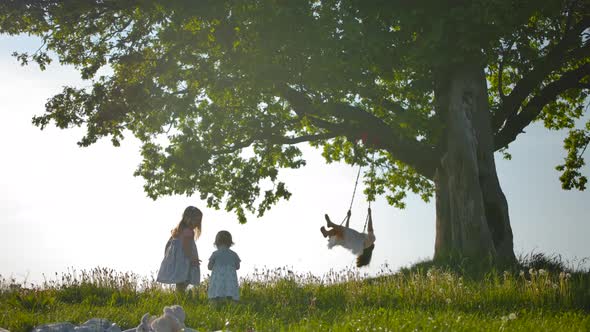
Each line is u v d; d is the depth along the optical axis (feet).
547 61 73.46
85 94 75.61
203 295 53.83
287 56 64.59
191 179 83.20
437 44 61.46
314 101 70.03
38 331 35.58
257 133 83.30
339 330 32.78
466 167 66.59
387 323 33.96
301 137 83.10
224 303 49.39
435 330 31.48
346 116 73.36
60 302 49.06
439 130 68.08
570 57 73.10
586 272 55.11
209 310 44.70
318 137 82.69
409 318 36.40
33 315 41.01
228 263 50.21
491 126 74.02
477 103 68.08
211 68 74.02
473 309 43.91
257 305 50.70
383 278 57.36
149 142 84.53
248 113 83.61
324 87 64.59
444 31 61.67
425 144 76.13
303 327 35.35
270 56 64.08
